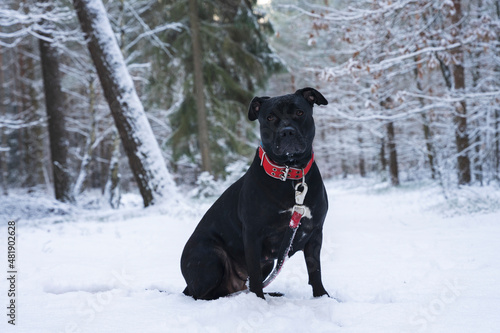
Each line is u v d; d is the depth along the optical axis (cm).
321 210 312
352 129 2823
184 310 278
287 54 2606
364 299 314
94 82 1750
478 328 226
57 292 392
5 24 1123
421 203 1112
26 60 2277
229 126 1914
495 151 1295
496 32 927
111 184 1567
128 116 1094
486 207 806
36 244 646
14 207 1200
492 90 1115
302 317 259
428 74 1421
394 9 952
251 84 1922
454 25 937
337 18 951
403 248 518
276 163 295
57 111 1477
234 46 1770
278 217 300
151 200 1090
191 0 1734
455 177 1209
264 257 322
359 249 530
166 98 1922
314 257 321
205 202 1284
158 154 1109
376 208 1112
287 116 294
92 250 594
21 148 2867
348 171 3662
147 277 418
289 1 1258
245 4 1758
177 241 652
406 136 2052
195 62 1753
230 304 270
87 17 1080
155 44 1716
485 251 459
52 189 2675
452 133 1368
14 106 2917
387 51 917
